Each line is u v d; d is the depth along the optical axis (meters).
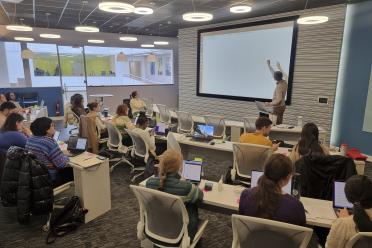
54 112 8.84
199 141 4.04
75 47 10.04
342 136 5.87
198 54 8.34
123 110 4.67
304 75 6.08
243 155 3.05
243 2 5.50
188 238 1.83
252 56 7.00
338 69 5.61
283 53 6.35
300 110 6.24
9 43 9.25
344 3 5.37
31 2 5.55
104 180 3.21
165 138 4.39
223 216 3.21
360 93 5.42
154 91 11.55
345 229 1.42
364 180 1.42
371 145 5.30
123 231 2.88
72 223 2.86
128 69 11.50
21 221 2.61
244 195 1.65
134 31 9.71
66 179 3.08
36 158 2.62
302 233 1.37
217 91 8.04
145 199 1.87
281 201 1.50
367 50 5.23
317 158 2.24
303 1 5.32
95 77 10.72
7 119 3.20
